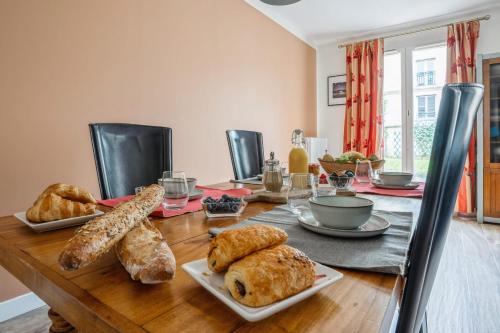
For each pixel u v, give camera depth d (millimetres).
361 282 445
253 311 319
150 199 560
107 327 347
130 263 439
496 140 3180
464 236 2816
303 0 3271
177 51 2486
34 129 1675
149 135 1510
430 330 1434
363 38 4254
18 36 1602
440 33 3680
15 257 568
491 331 1425
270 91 3623
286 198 1046
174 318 349
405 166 3967
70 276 469
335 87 4504
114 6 2041
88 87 1908
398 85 4027
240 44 3156
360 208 626
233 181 1656
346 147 4289
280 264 354
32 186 1672
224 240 397
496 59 3102
